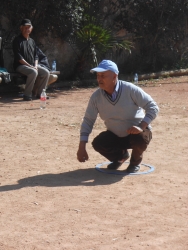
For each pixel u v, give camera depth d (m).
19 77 17.09
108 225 5.95
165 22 23.05
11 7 17.48
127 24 22.39
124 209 6.50
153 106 7.68
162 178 7.90
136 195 7.07
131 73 22.14
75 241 5.49
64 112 13.77
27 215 6.26
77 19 18.83
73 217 6.20
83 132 7.89
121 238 5.57
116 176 8.00
